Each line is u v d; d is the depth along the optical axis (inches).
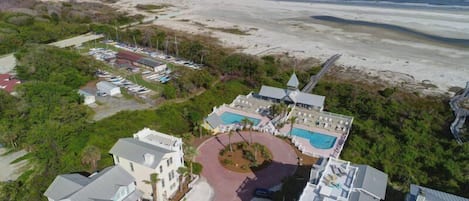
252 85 4133.9
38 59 4261.8
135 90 3900.1
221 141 2851.9
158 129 2933.1
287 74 4446.4
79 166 2299.5
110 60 4997.5
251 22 7632.9
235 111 3412.9
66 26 6427.2
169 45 5506.9
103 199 1830.7
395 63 4938.5
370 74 4554.6
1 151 2709.2
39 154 2519.7
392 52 5413.4
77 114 2984.7
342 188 1766.7
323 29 6884.8
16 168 2475.4
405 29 6688.0
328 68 4783.5
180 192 2235.5
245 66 4517.7
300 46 5816.9
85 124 2851.9
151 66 4621.1
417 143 2824.8
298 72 4512.8
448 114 3390.7
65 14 7667.3
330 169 1937.7
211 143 2822.3
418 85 4180.6
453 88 4065.0
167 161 2082.9
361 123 3181.6
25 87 3388.3
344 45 5821.9
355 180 1820.9
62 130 2672.2
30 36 5595.5
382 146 2768.2
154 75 4421.8
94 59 4739.2
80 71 4286.4
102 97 3703.3
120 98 3688.5
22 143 2699.3
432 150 2736.2
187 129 3046.3
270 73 4466.0
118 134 2701.8
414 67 4763.8
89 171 2274.9
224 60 4675.2
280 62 4977.9
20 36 5521.7
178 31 6830.7
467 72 4534.9
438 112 3479.3
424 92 3978.8
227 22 7647.6
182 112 3307.1
